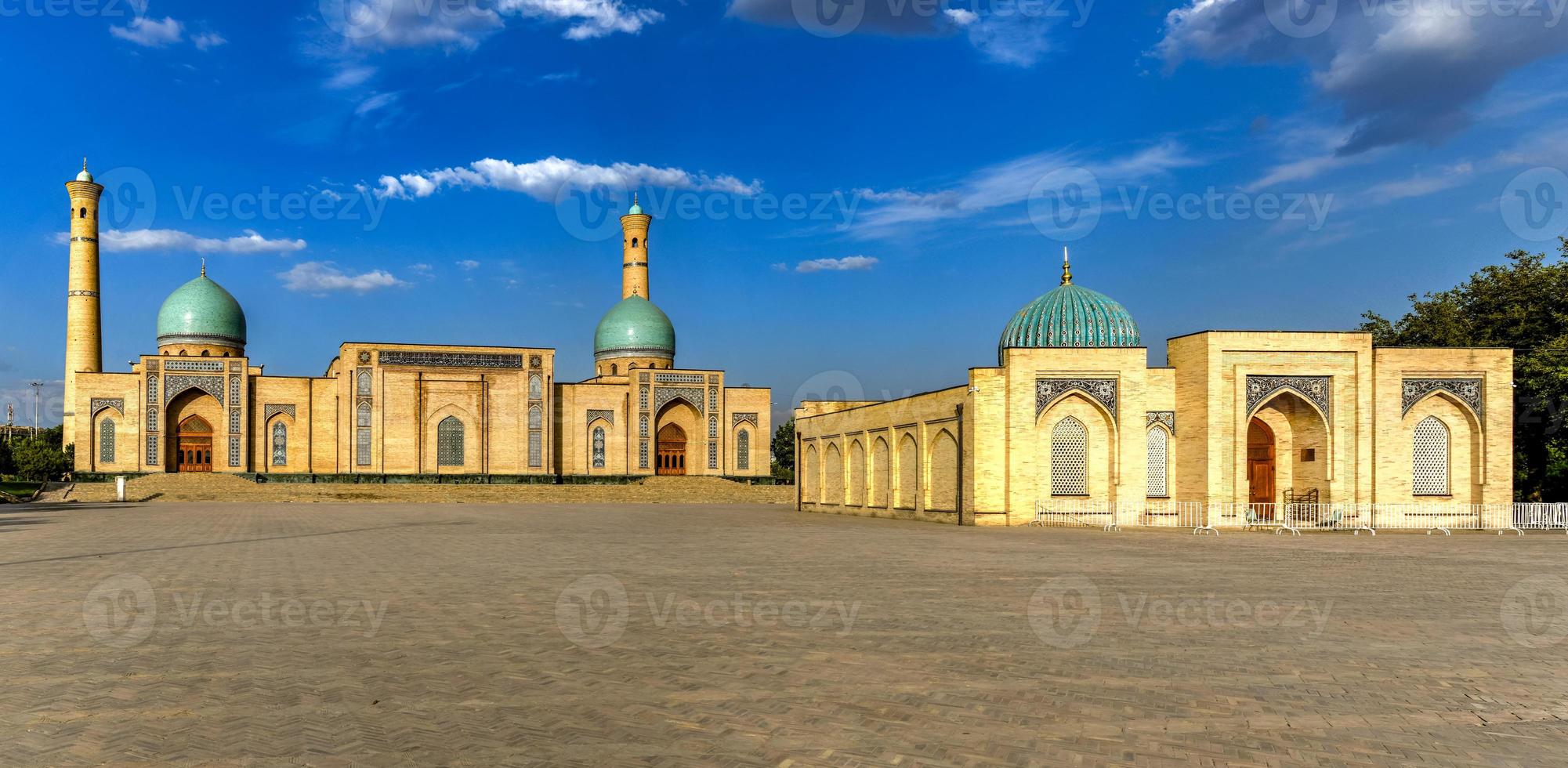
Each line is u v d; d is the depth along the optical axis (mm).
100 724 6258
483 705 6730
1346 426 28047
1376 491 27891
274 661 8109
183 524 26422
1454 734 6227
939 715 6480
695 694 7035
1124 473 28125
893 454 33656
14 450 51719
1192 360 28062
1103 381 28344
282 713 6504
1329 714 6645
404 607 11000
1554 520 27562
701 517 32938
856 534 23828
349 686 7227
